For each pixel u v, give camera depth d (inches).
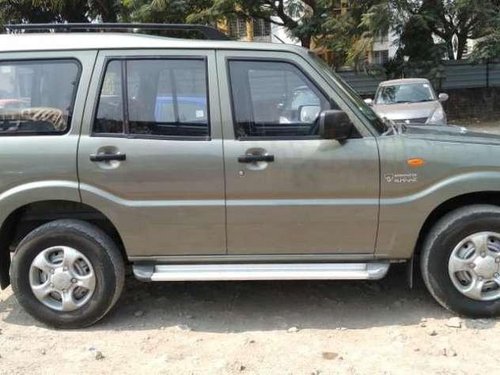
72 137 171.5
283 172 168.2
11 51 175.3
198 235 172.6
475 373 144.4
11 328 178.4
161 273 174.6
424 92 567.2
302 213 169.6
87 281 173.5
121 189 170.7
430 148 168.9
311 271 171.9
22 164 170.9
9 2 825.5
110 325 178.9
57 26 182.7
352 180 168.2
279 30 889.5
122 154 169.6
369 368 148.1
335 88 171.2
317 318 179.8
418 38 817.5
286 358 154.6
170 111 172.2
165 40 175.3
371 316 179.8
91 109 172.2
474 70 904.9
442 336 164.4
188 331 173.0
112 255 173.3
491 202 179.5
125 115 172.6
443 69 832.3
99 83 173.0
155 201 171.0
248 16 819.4
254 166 168.7
